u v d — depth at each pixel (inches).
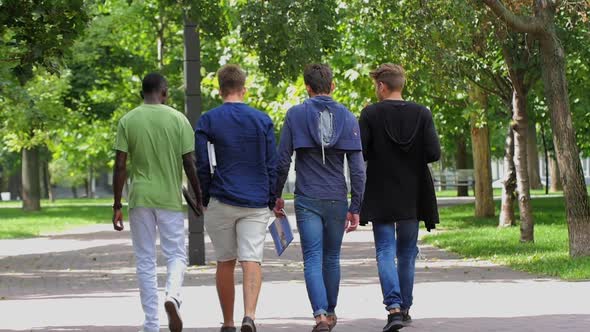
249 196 423.5
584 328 452.4
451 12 851.4
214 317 526.6
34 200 2554.1
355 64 1519.4
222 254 434.0
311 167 440.5
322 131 438.0
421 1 865.5
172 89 2208.4
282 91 1732.3
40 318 534.0
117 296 648.4
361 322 490.6
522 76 1108.5
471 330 453.1
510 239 1093.8
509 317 497.0
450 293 616.1
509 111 1274.6
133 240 431.2
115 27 2101.4
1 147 2407.7
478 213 1603.1
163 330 480.4
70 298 640.4
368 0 897.5
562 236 1117.1
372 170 460.8
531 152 2854.3
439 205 2191.2
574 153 821.9
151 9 2135.8
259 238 426.3
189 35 904.3
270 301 598.2
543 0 823.1
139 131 429.1
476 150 1599.4
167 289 418.6
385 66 468.4
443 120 1850.4
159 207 427.5
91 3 700.0
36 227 1755.7
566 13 1025.5
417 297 596.7
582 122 1592.0
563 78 828.6
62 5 681.0
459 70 979.3
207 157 425.1
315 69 446.0
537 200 2153.1
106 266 943.0
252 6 823.1
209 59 1967.3
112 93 2287.2
